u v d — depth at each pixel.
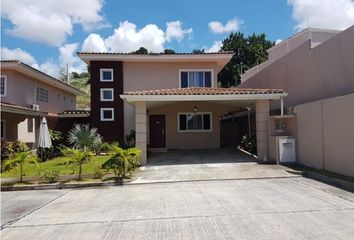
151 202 9.17
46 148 18.56
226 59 22.62
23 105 22.00
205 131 22.33
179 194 10.10
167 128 22.20
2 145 16.98
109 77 22.06
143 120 16.16
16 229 7.14
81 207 8.94
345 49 13.24
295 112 15.29
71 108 33.28
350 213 7.29
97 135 19.69
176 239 6.05
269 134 16.19
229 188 10.77
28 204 9.64
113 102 21.89
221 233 6.26
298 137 15.05
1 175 13.62
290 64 18.27
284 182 11.49
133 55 21.75
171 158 18.02
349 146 11.15
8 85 20.48
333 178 11.09
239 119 24.88
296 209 7.76
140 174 13.78
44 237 6.52
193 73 22.81
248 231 6.30
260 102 16.45
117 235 6.44
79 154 13.38
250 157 17.56
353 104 10.91
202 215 7.57
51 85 27.17
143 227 6.87
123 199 9.75
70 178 12.96
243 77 36.31
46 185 12.18
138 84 22.47
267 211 7.68
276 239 5.82
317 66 15.40
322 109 12.91
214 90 17.33
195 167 15.05
